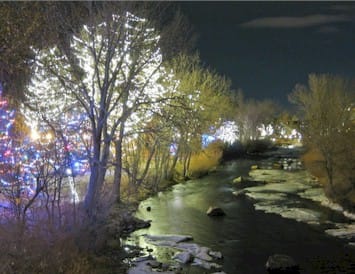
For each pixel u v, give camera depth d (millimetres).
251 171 61938
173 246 27203
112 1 25672
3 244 19422
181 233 30266
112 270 22453
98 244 25047
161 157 49031
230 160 77188
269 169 64062
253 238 29266
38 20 25297
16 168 22078
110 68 27109
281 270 23297
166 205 38812
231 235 29969
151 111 28359
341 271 23469
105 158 25547
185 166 53188
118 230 29281
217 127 60844
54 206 23734
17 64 25125
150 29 27234
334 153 40406
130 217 31797
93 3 26359
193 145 45750
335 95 48938
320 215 35406
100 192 25875
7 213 22547
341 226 31969
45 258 20078
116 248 25953
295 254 26125
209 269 23703
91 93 27516
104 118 25047
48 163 22750
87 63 27828
